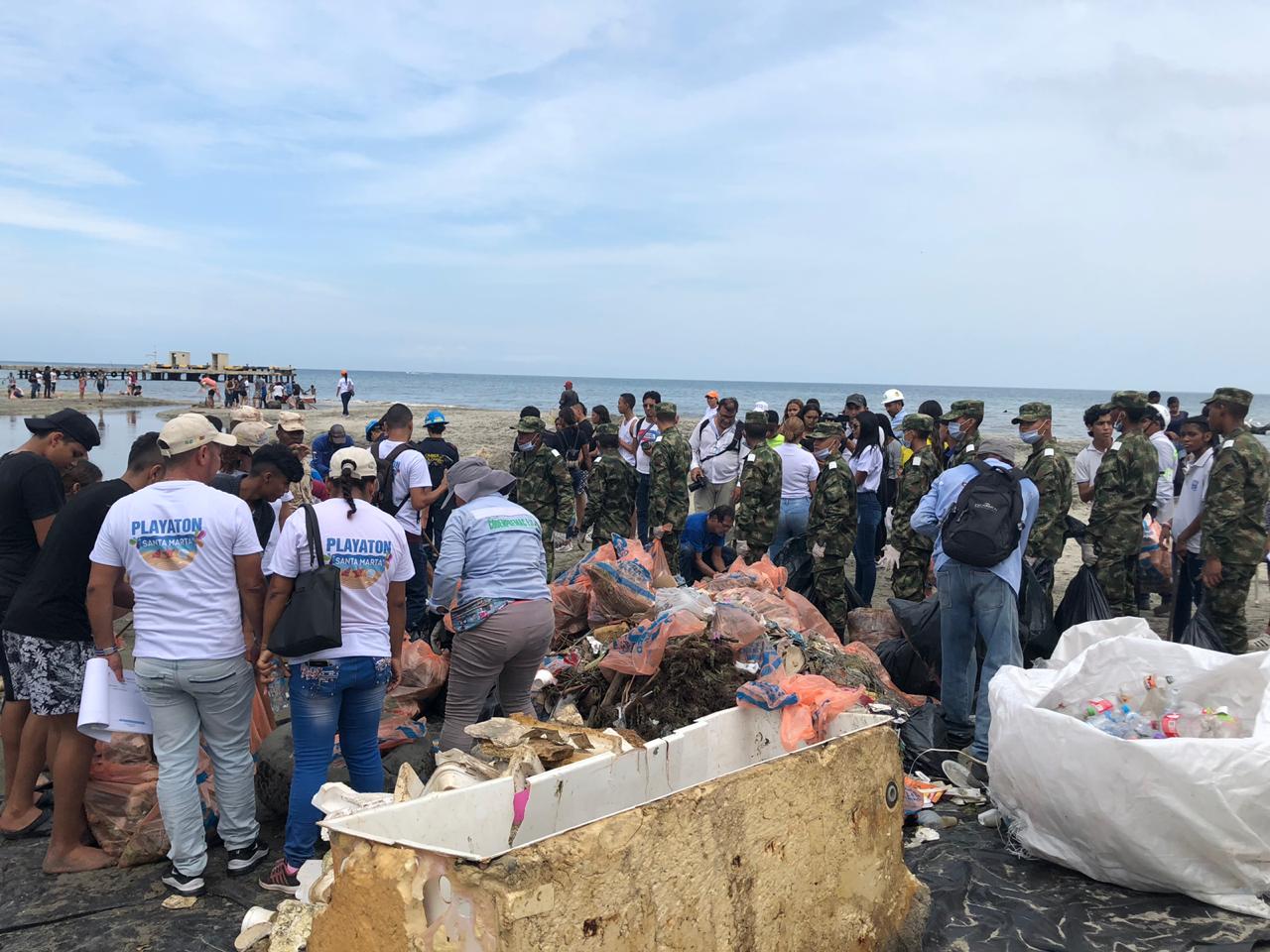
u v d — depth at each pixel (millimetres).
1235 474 6004
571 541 11922
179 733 3697
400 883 2270
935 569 5645
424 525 7875
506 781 2748
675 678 4742
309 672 3703
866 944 3244
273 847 4152
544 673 5086
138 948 3338
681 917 2586
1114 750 3572
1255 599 8930
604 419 12477
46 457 4496
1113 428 8219
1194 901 3570
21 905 3652
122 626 5934
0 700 5281
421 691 5395
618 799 3039
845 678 5434
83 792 3975
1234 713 4289
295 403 45781
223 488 5352
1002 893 3697
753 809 2824
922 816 4410
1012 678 4375
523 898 2170
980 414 7637
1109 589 7035
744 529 7836
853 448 10234
